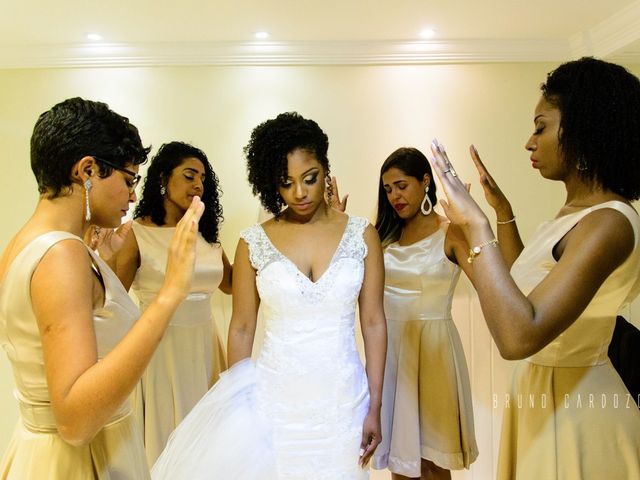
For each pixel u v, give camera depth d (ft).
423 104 7.54
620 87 2.73
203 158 6.17
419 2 6.09
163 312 2.37
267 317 4.21
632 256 2.60
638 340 4.10
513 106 7.62
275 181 4.16
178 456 4.10
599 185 2.84
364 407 4.08
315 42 7.27
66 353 2.19
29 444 2.63
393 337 5.59
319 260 4.15
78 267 2.39
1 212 7.38
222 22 6.54
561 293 2.36
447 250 5.34
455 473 7.24
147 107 7.34
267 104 7.40
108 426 2.92
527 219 7.74
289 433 3.94
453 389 5.37
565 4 6.27
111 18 6.33
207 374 5.86
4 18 6.25
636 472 2.75
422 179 5.58
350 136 7.50
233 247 7.45
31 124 7.32
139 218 5.97
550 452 2.88
